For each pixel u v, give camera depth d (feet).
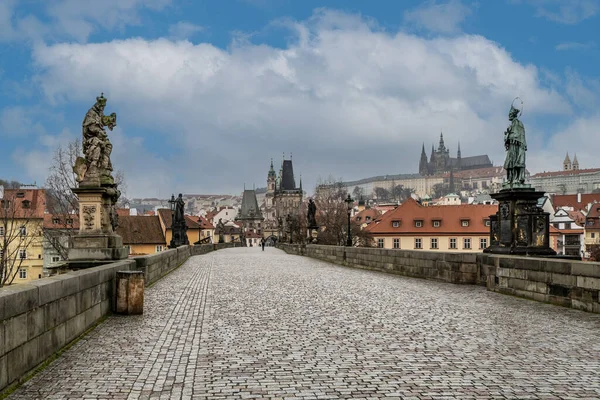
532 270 55.26
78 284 36.35
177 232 174.50
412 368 28.45
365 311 47.96
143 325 41.04
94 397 24.06
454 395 24.06
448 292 62.80
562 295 50.60
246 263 131.23
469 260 72.64
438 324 41.14
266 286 70.85
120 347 33.63
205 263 132.05
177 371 28.19
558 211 385.29
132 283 46.09
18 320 25.81
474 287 68.64
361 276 87.61
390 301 54.80
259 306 51.42
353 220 456.45
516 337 36.19
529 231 69.62
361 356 31.09
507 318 43.78
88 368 28.73
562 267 50.44
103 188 59.98
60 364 29.50
